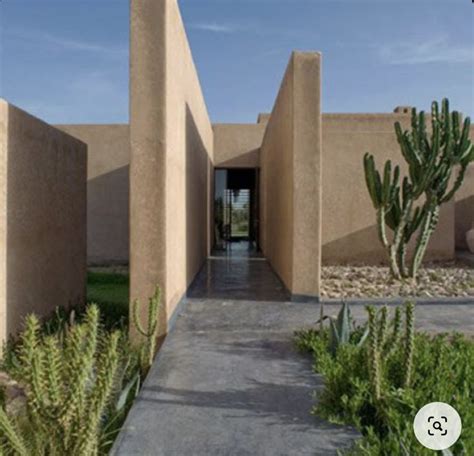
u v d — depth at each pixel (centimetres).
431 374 334
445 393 301
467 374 339
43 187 630
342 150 1103
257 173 1567
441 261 1117
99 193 1388
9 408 348
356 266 1081
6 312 526
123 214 1388
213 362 416
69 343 266
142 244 529
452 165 780
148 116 532
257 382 369
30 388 250
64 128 1389
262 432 288
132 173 530
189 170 774
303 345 446
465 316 588
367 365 329
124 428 295
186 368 400
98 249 1387
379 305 651
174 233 586
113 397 336
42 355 256
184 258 682
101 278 1064
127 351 437
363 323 537
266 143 1272
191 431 290
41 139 625
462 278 873
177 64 616
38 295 611
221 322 557
